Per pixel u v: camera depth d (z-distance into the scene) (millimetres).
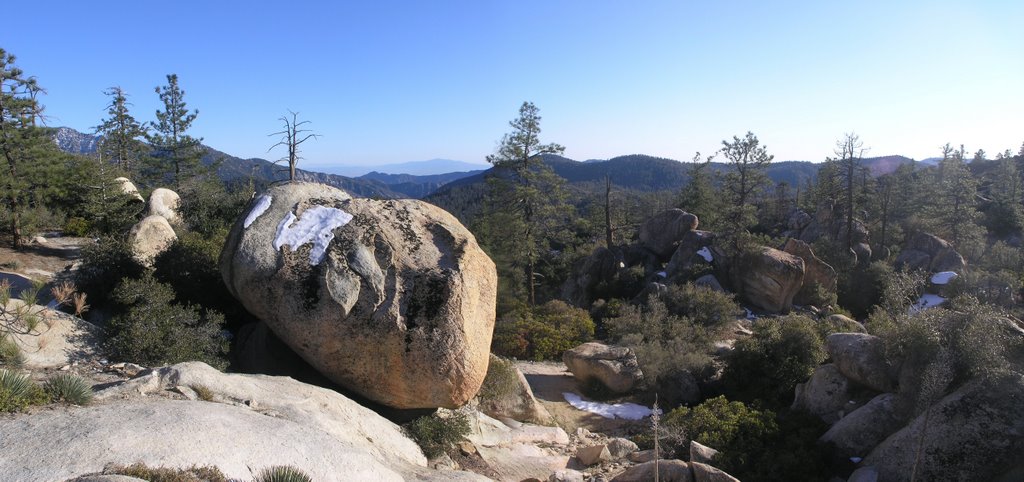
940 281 35625
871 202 56156
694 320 26562
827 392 14625
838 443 12773
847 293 37562
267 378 10297
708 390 19234
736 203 42344
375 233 12125
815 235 47531
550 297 39562
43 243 26234
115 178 31250
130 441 6293
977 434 10758
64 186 29688
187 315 12102
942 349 11672
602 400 19234
